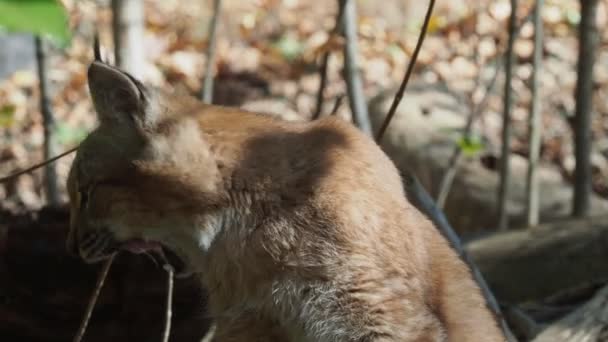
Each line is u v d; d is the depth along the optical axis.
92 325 6.24
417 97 10.80
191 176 4.28
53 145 8.12
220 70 13.39
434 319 4.27
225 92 12.91
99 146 4.39
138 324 6.24
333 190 4.25
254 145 4.33
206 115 4.40
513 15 7.71
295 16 14.82
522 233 7.41
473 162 9.60
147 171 4.27
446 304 4.41
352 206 4.24
